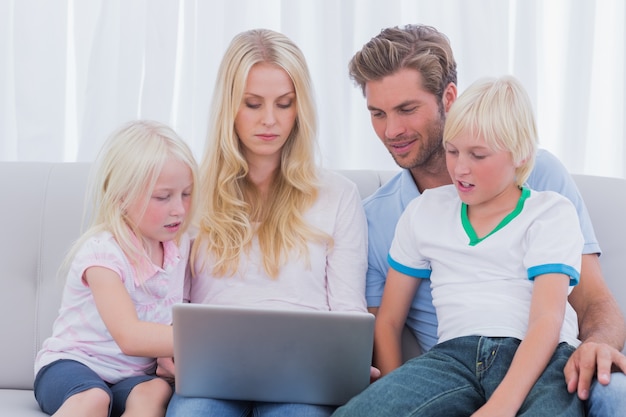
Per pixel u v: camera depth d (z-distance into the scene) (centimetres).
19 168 218
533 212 184
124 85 257
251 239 202
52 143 260
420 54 203
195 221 204
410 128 204
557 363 163
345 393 166
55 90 260
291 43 205
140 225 190
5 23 263
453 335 181
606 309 185
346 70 262
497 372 169
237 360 163
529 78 265
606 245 208
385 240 209
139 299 190
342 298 199
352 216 206
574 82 267
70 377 178
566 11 270
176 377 167
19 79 258
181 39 263
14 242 209
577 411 150
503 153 182
